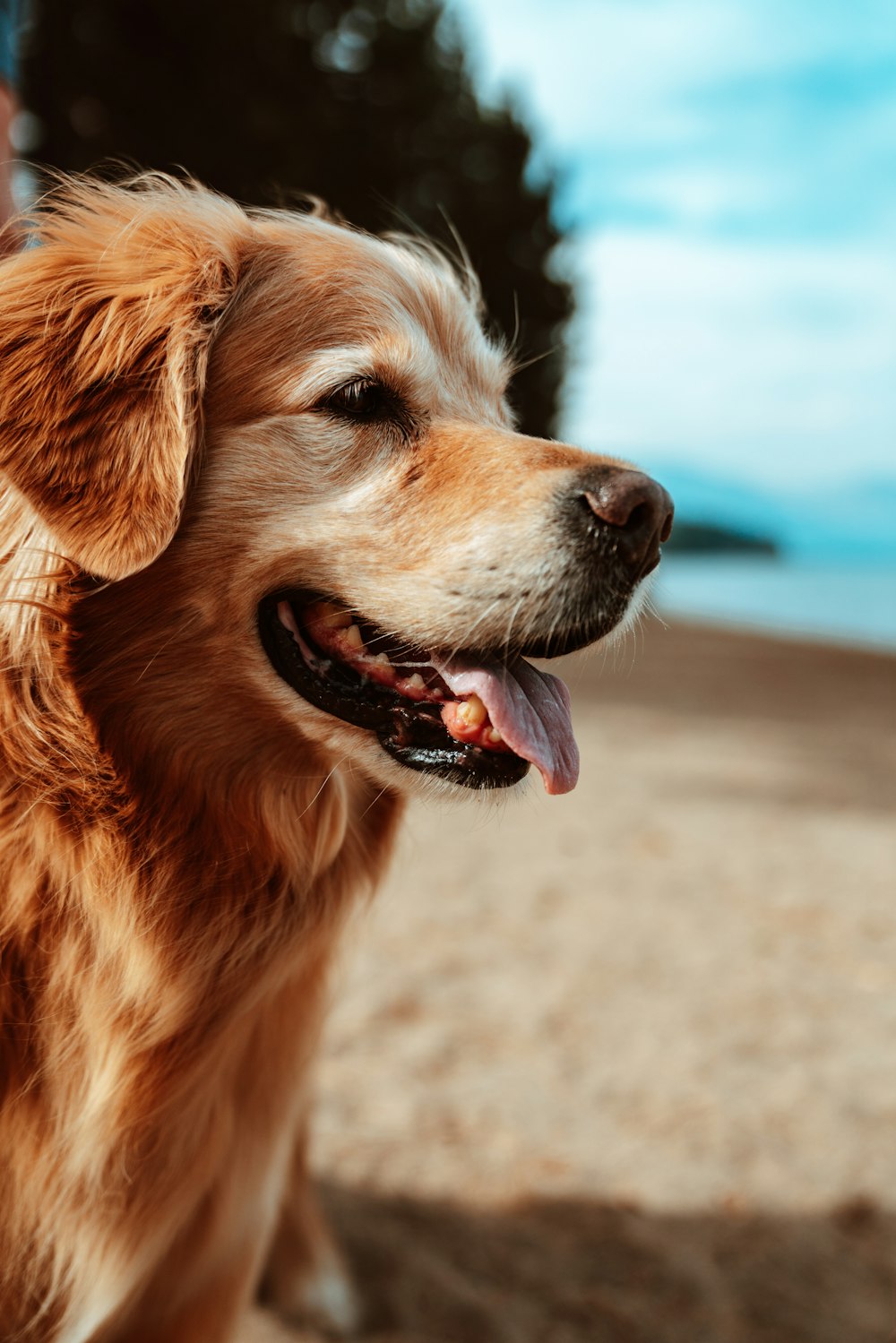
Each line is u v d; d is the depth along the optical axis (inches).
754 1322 27.0
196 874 22.6
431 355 24.8
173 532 21.7
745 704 109.0
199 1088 22.4
